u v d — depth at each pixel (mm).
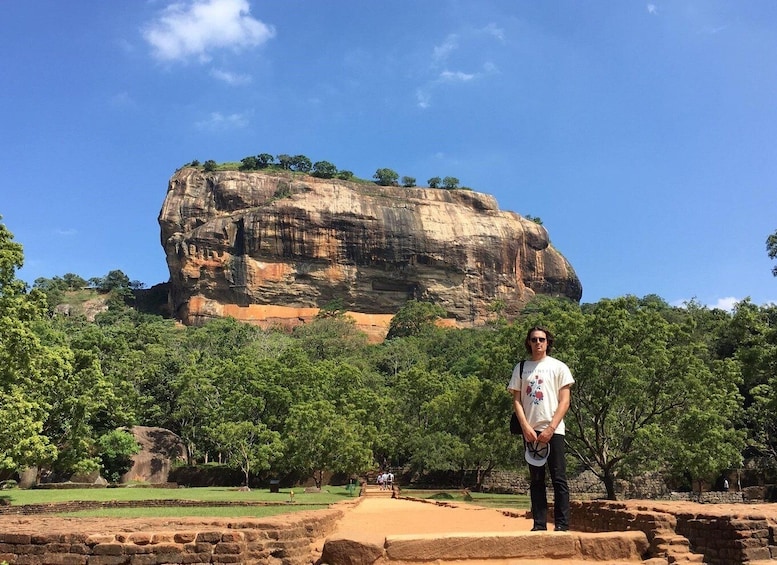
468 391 47281
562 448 8078
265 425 46531
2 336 25734
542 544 7219
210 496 33750
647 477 40562
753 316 33156
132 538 8062
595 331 29094
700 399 28625
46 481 44938
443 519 20125
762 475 41812
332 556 7117
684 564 9062
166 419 61031
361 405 54531
